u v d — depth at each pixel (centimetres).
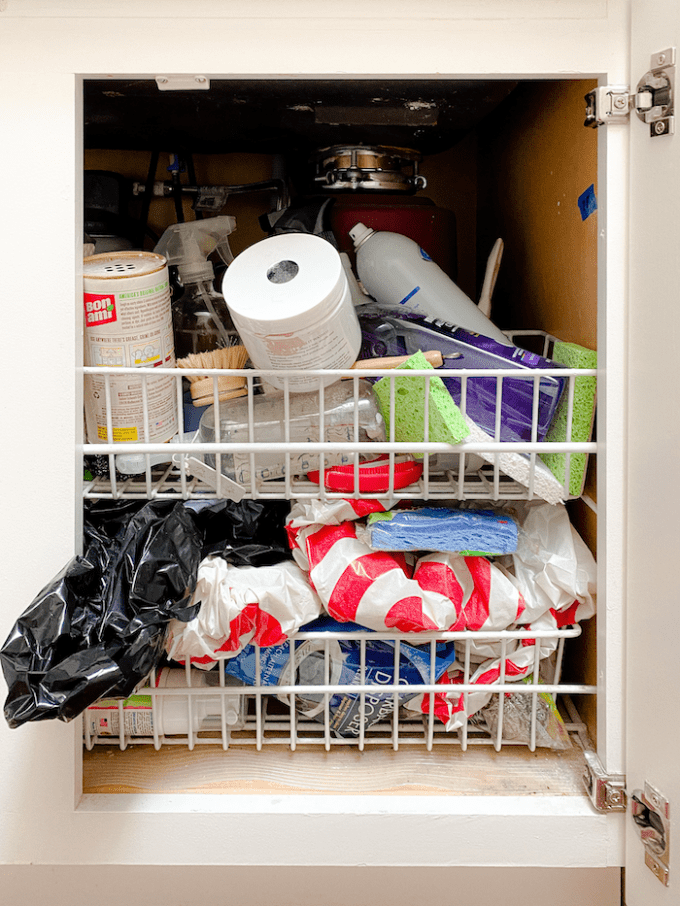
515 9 65
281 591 69
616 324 67
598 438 69
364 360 74
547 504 78
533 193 96
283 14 64
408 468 74
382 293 87
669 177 60
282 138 104
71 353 66
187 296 85
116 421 71
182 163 108
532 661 75
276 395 76
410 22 65
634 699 68
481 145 121
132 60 65
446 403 69
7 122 64
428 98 88
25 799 69
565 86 83
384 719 81
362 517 79
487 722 78
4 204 65
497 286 116
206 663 71
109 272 69
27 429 67
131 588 65
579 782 73
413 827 69
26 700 58
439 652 75
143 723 75
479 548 71
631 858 69
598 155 68
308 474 76
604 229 67
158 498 71
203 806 69
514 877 72
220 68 65
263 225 100
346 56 65
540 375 69
